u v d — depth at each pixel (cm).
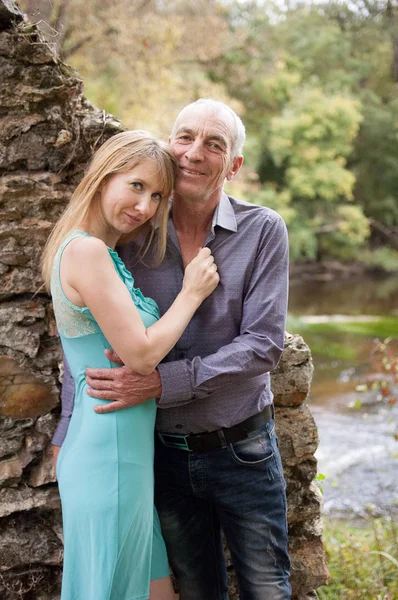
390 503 527
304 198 2334
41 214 248
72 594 214
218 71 2038
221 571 247
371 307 1709
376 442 690
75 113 253
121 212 211
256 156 2161
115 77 1384
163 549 241
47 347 254
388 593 335
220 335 228
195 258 219
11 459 252
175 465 233
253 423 229
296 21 2541
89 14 1306
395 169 2659
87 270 202
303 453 270
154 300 231
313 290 2097
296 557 271
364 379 948
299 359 267
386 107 2684
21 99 243
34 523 256
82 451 210
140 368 205
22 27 241
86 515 208
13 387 251
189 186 222
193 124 221
